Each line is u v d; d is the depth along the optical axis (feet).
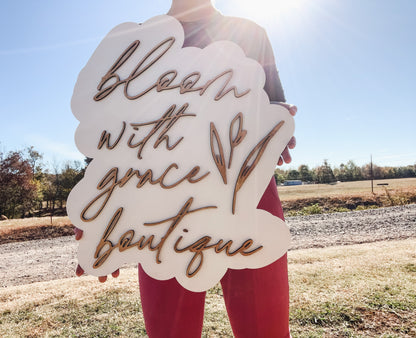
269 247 3.45
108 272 3.51
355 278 11.50
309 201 68.85
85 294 11.87
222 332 8.03
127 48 3.76
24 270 22.53
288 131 3.62
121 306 10.32
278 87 4.15
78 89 3.73
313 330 7.91
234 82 3.67
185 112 3.64
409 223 29.89
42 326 9.39
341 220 36.88
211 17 4.01
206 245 3.46
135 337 8.19
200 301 3.60
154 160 3.61
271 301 3.45
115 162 3.63
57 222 53.93
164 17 3.78
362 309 8.73
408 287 10.11
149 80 3.71
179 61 3.72
